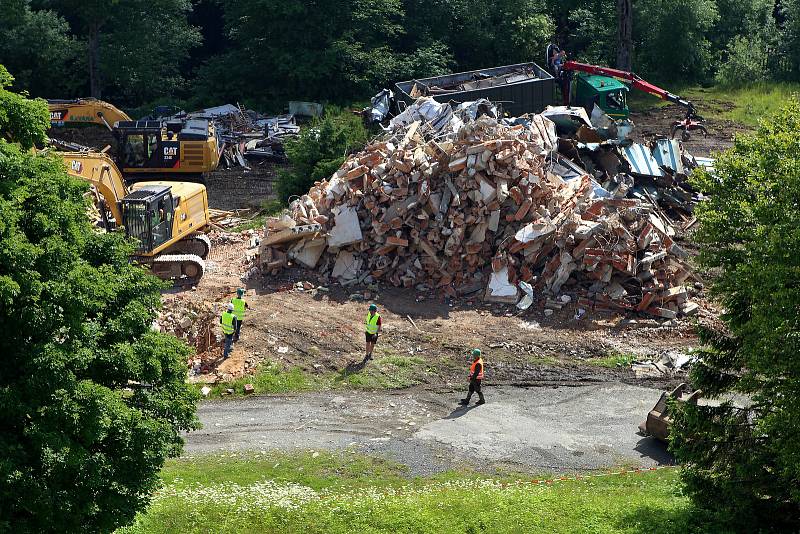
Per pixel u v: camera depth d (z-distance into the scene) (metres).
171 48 126.06
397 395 56.34
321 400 55.72
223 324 59.25
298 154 86.81
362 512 40.66
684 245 75.38
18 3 119.31
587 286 66.94
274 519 40.16
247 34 123.00
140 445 33.31
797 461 33.56
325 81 122.19
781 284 33.50
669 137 100.81
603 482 45.91
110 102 127.12
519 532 38.72
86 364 32.09
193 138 92.06
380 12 124.44
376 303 66.69
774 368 34.31
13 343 31.34
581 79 102.25
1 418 31.03
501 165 68.50
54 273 31.83
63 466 30.69
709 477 39.31
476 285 67.94
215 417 53.66
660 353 60.66
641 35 136.62
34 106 38.41
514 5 133.25
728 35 144.62
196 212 75.25
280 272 70.81
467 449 49.84
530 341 61.94
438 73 123.94
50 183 34.84
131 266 37.84
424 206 68.56
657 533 38.00
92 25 119.44
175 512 40.19
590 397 55.88
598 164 83.12
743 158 41.53
